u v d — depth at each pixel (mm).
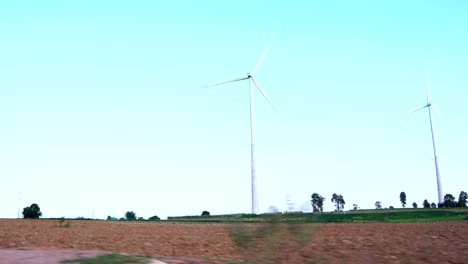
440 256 28984
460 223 74625
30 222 77750
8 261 17000
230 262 21859
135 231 56562
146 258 18969
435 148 130500
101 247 34594
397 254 30016
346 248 33188
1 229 56250
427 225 68688
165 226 72438
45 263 16734
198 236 48031
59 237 44438
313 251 30734
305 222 21531
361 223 81562
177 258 21172
